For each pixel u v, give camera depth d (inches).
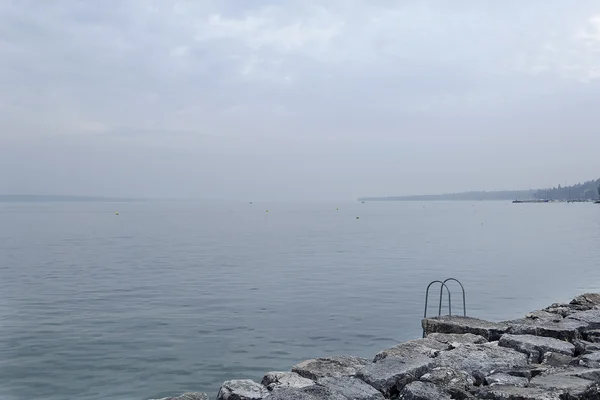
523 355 338.6
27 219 4857.3
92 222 4261.8
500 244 2096.5
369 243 2145.7
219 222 4220.0
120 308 821.2
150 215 6067.9
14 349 597.0
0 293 960.3
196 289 1002.7
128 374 518.3
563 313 506.3
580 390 261.1
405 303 860.6
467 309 819.4
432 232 2898.6
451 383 284.5
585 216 5457.7
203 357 571.2
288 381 307.3
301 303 860.0
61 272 1253.1
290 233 2824.8
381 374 291.7
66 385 490.0
